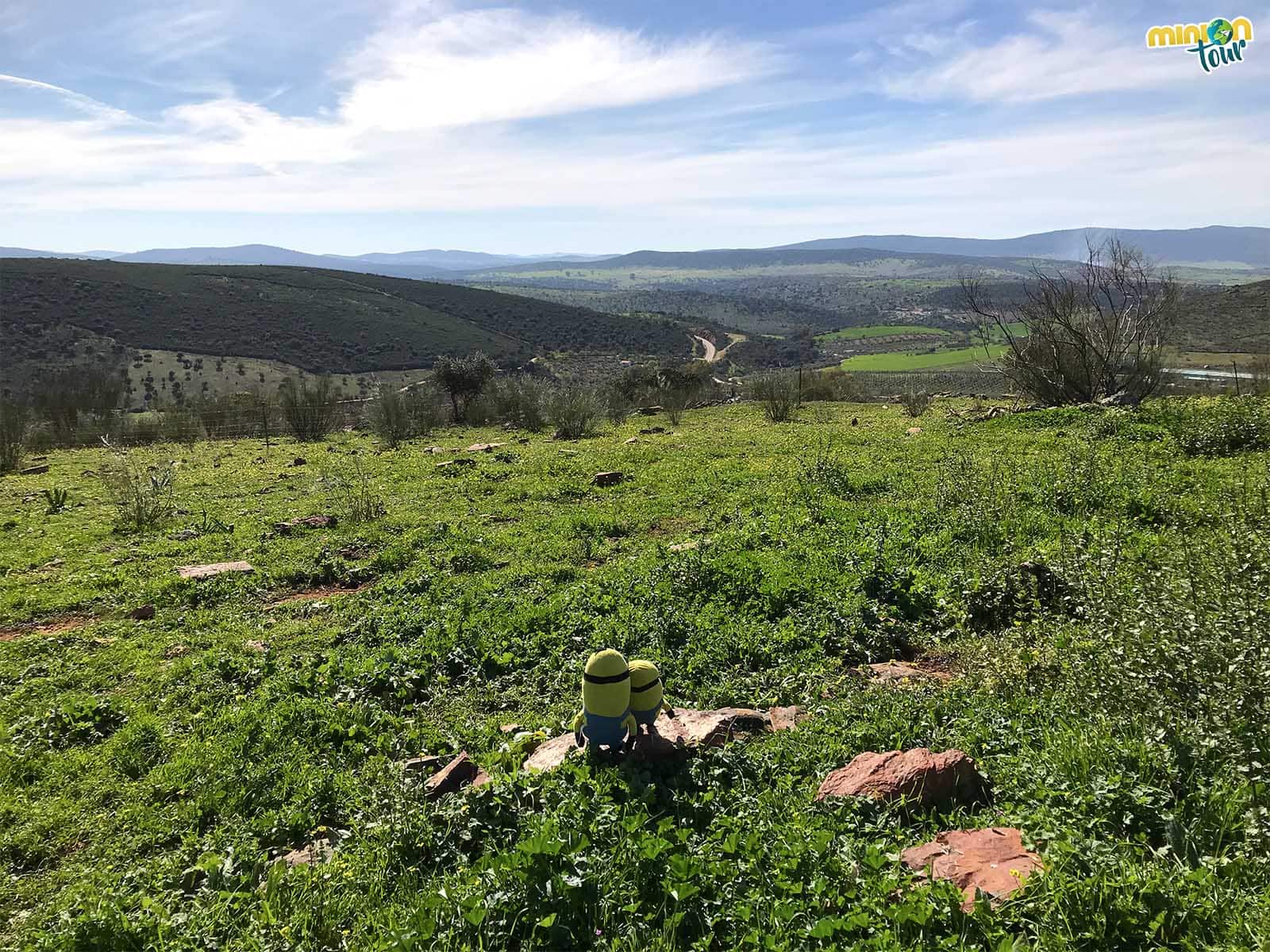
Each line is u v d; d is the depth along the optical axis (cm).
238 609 1185
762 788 546
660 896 417
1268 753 432
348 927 448
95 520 1828
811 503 1479
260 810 646
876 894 382
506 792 546
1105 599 631
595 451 2606
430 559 1361
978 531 1159
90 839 622
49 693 905
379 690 891
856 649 865
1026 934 346
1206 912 331
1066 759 481
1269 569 561
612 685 567
